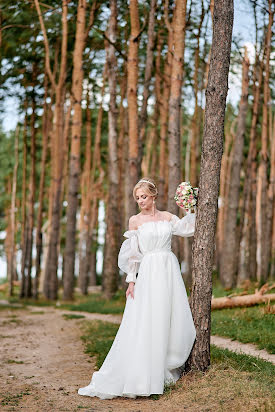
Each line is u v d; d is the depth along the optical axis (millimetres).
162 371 5215
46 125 21859
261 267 18250
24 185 25047
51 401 5141
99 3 17391
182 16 11992
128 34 17516
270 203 18547
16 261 33250
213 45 5766
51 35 19562
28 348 8633
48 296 20516
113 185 17422
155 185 5703
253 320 9398
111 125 17453
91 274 31547
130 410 4703
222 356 6473
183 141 29016
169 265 5555
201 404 4695
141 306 5371
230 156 25188
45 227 31547
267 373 5488
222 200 25969
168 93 17734
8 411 4758
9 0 16938
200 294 5715
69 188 18859
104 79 21562
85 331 10289
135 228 5703
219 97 5719
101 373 5348
